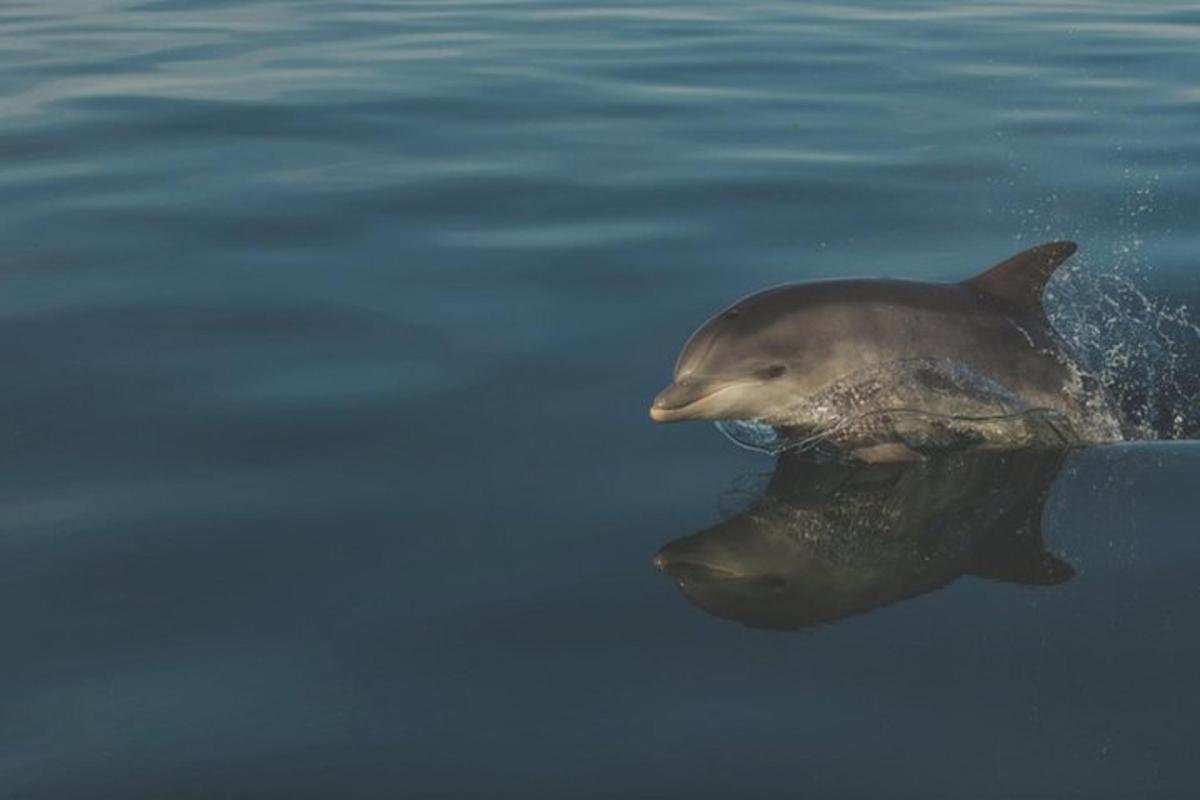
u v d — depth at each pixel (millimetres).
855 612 5520
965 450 7023
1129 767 4520
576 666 5188
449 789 4516
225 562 5961
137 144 12648
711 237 10234
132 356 8148
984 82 15023
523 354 8188
